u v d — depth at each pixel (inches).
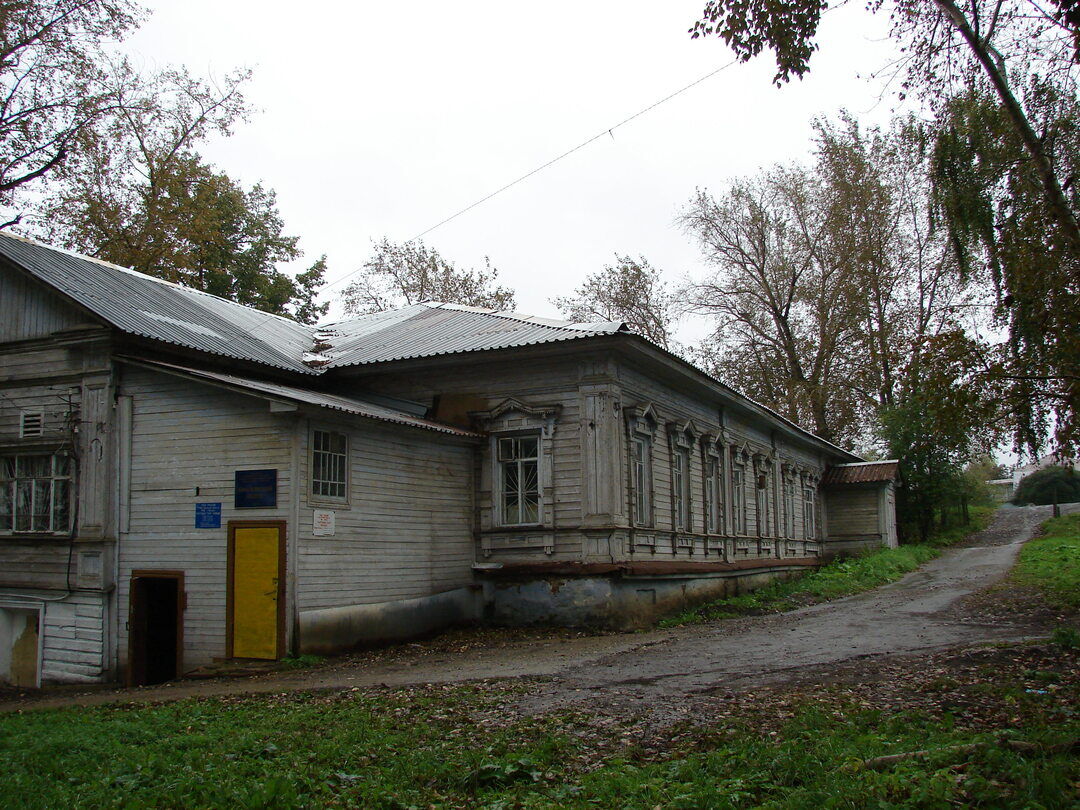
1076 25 438.3
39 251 786.2
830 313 1754.4
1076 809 219.6
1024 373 508.7
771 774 265.9
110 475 663.8
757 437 1203.2
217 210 1344.7
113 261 1219.2
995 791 230.7
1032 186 518.3
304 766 307.9
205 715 422.9
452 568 752.3
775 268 1807.3
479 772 284.8
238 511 617.3
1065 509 2664.9
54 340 687.7
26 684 693.3
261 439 617.3
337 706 423.5
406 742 341.1
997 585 893.2
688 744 315.3
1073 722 299.7
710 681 442.0
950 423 523.8
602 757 309.7
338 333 973.2
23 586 689.0
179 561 634.8
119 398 671.1
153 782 298.2
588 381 756.6
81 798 280.1
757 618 783.7
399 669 554.9
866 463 1628.9
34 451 694.5
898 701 365.4
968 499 2268.7
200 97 1234.0
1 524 711.7
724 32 490.6
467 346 795.4
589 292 1895.9
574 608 736.3
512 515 783.7
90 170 1104.2
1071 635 476.4
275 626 591.2
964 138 537.6
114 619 652.7
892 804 225.9
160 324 725.9
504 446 792.3
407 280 1920.5
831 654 511.8
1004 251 535.8
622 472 767.1
